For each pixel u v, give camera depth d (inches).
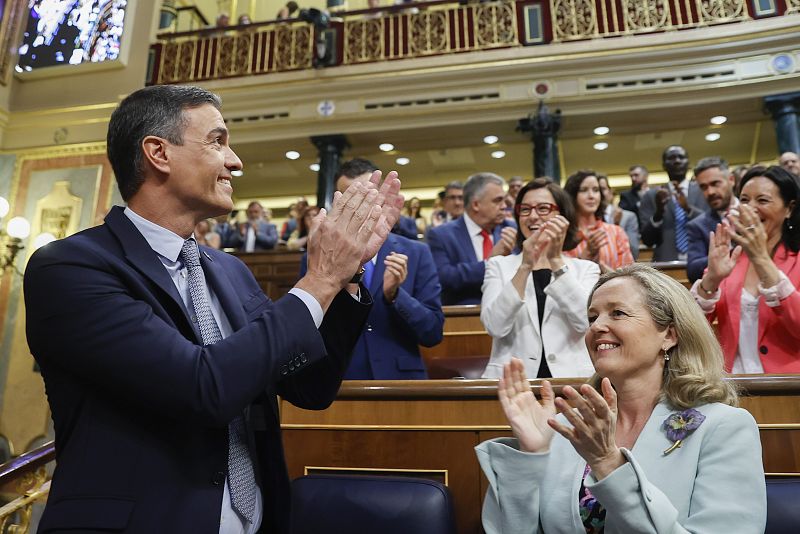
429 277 90.2
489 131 294.7
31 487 79.4
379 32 301.3
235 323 39.0
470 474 58.5
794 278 71.7
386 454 60.8
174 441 33.1
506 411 44.4
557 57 278.2
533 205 88.1
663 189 159.9
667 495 40.5
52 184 299.9
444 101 287.9
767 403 54.4
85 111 307.6
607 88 273.4
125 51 315.9
